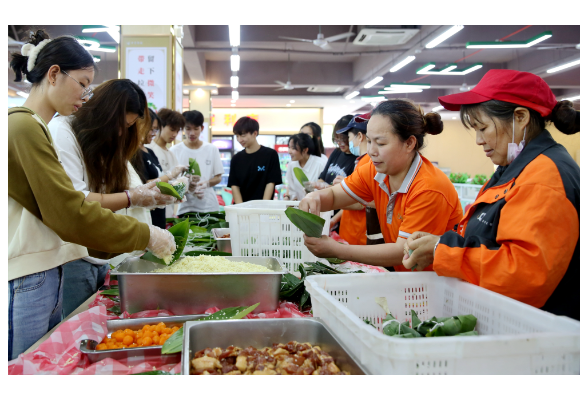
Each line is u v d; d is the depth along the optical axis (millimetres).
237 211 1942
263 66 11211
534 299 977
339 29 8602
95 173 1763
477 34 8500
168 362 1025
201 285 1327
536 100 1104
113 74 8836
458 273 1066
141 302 1316
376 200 1825
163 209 2898
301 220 1400
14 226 1188
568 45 8125
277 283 1359
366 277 1177
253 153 4094
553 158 1033
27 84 1369
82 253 1454
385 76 11844
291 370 827
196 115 4031
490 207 1134
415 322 1076
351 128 2645
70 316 1324
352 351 888
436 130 1597
